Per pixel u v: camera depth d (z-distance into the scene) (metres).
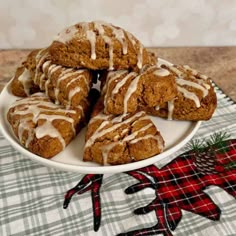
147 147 0.39
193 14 0.67
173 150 0.41
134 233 0.37
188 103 0.43
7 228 0.37
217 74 0.63
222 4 0.67
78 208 0.39
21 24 0.66
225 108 0.53
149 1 0.65
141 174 0.43
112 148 0.39
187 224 0.38
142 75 0.42
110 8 0.65
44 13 0.65
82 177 0.43
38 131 0.40
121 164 0.39
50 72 0.43
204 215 0.39
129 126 0.41
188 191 0.41
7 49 0.68
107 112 0.42
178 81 0.45
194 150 0.46
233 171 0.44
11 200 0.40
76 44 0.42
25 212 0.39
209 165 0.44
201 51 0.69
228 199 0.41
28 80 0.47
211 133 0.48
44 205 0.40
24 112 0.42
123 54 0.42
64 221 0.38
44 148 0.39
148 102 0.41
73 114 0.42
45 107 0.43
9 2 0.63
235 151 0.46
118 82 0.41
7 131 0.43
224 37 0.71
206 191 0.41
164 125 0.44
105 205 0.40
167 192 0.41
